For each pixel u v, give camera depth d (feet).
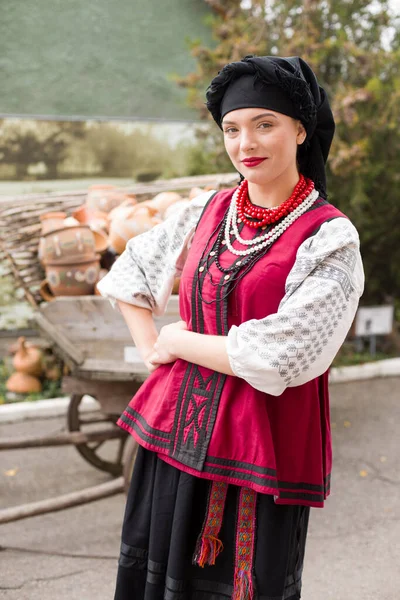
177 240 5.57
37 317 8.71
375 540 9.26
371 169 16.35
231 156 4.80
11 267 10.23
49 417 13.97
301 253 4.55
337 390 15.92
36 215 10.82
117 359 8.82
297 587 5.28
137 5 17.75
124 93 18.02
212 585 5.07
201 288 4.95
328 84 16.15
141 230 9.73
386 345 18.48
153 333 5.62
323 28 16.17
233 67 4.55
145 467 5.31
